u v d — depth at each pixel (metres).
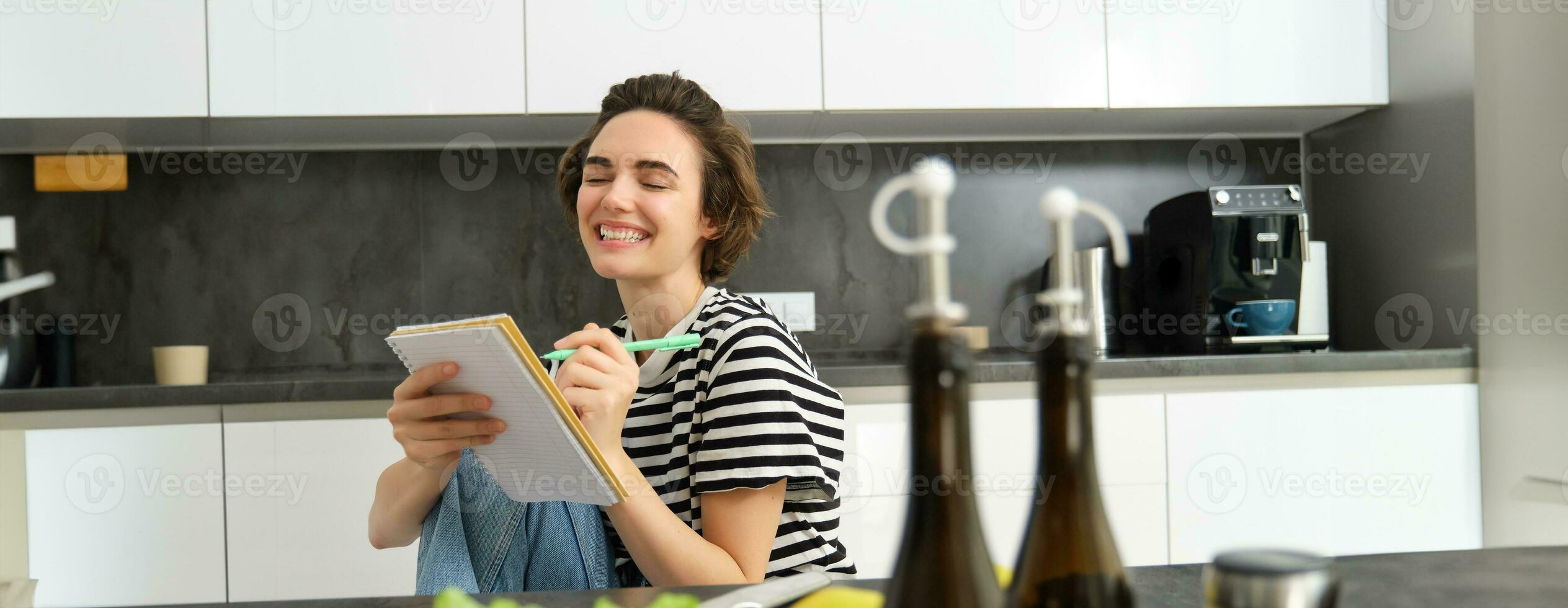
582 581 0.95
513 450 0.84
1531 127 2.08
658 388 1.03
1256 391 2.12
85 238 2.46
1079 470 0.45
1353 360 2.14
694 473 0.96
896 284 2.64
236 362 2.49
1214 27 2.37
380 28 2.21
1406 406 2.15
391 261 2.53
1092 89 2.34
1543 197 2.07
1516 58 2.10
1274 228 2.34
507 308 2.55
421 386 0.82
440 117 2.25
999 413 2.06
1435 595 0.59
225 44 2.18
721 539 0.92
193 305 2.48
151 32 2.17
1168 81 2.35
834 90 2.29
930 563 0.43
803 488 0.94
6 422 1.93
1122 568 0.45
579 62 2.24
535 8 2.23
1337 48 2.40
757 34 2.28
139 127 2.27
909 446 0.44
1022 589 0.45
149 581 1.95
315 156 2.52
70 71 2.15
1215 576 0.47
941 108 2.31
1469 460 2.17
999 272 2.66
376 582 1.99
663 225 1.08
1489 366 2.15
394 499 0.99
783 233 2.62
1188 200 2.40
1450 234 2.25
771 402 0.93
